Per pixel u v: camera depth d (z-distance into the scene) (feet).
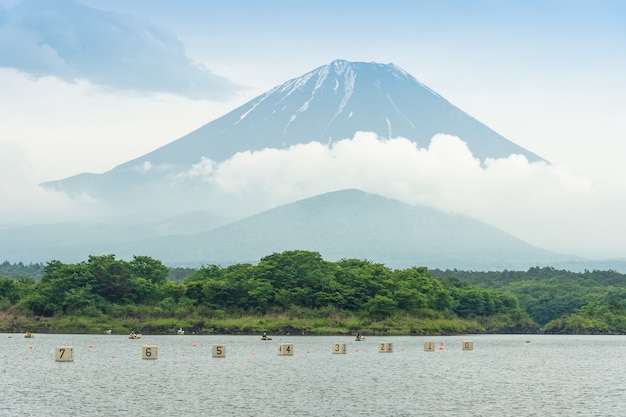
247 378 433.89
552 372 500.74
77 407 324.60
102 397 352.49
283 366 509.35
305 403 342.44
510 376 468.75
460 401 354.33
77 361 528.63
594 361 604.49
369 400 353.51
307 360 561.02
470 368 519.19
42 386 388.98
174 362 528.63
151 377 433.07
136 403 335.88
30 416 303.27
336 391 382.42
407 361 568.82
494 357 635.66
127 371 463.42
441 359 596.29
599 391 397.19
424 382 427.33
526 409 333.42
